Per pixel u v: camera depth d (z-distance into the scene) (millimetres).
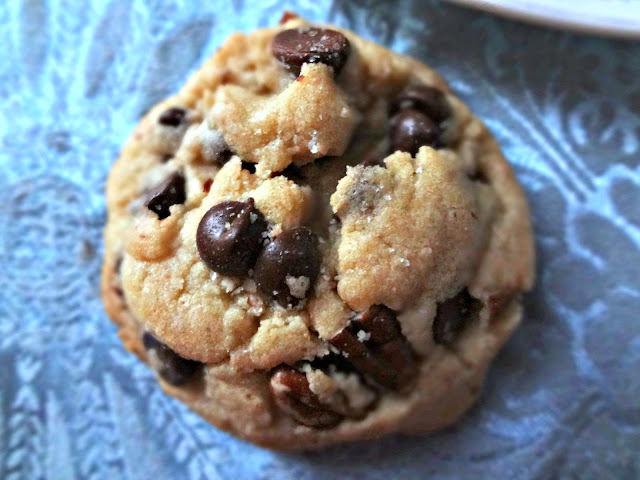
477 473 127
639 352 127
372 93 119
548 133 134
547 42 135
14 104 151
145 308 113
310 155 110
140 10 149
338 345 106
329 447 131
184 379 118
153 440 138
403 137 113
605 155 132
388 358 109
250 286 108
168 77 147
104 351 143
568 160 133
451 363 116
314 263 106
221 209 106
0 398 143
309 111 109
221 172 112
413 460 129
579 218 131
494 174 122
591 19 125
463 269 111
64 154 149
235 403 114
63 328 145
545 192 133
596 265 130
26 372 144
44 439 141
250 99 115
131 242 116
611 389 127
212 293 110
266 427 117
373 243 106
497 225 118
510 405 129
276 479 132
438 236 108
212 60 124
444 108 120
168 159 123
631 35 125
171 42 148
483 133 123
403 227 107
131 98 148
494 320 117
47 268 147
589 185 132
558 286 130
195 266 111
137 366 141
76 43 151
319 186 111
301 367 109
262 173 110
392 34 140
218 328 109
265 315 109
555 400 128
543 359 129
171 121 122
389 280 106
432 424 124
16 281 147
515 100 136
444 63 138
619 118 132
